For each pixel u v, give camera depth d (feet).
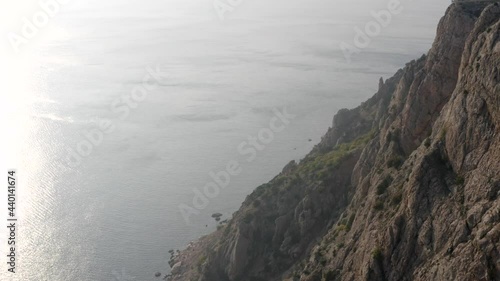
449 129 183.32
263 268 345.31
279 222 358.43
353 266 210.59
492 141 162.61
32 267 411.95
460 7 243.19
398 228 180.96
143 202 515.91
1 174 561.02
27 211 488.85
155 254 433.48
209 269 365.81
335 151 413.59
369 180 271.08
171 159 624.59
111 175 575.38
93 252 432.66
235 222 385.91
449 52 238.68
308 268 257.75
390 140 269.44
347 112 497.87
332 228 294.46
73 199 517.55
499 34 174.19
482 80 172.96
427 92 245.24
